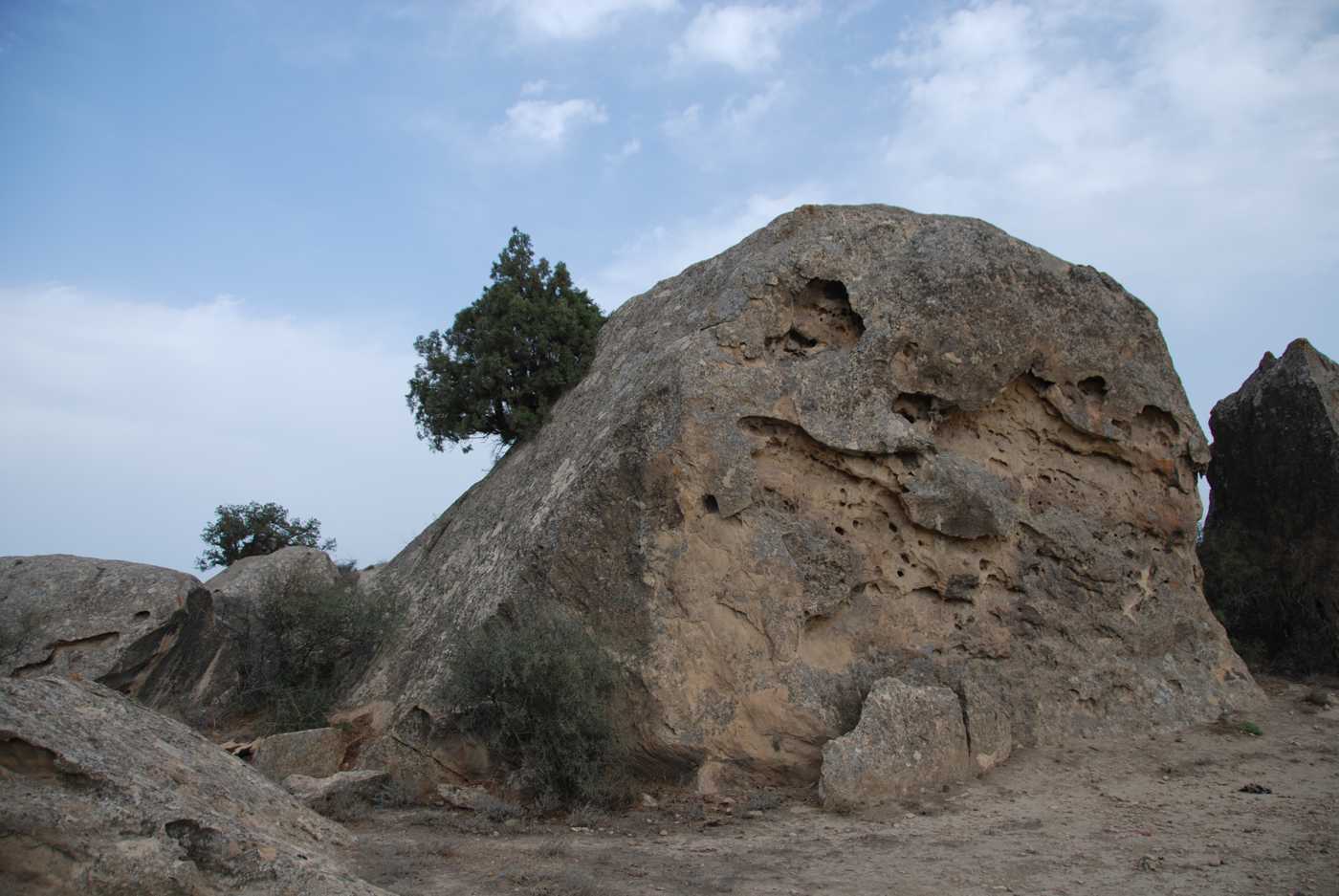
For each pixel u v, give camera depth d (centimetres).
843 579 1320
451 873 870
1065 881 821
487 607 1419
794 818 1094
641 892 812
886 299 1402
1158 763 1235
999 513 1390
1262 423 1977
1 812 600
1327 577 1816
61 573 1602
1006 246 1458
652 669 1249
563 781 1181
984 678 1340
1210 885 785
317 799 1165
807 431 1351
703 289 1638
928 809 1088
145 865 617
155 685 1587
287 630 1645
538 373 1970
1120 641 1427
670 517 1306
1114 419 1501
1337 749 1259
